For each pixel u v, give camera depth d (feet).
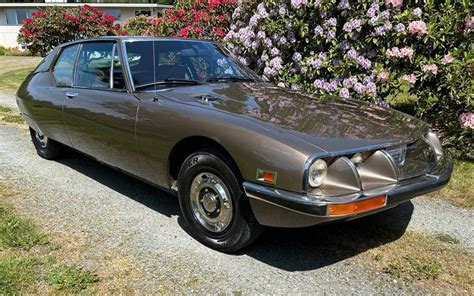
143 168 11.52
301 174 8.17
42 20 46.75
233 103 10.66
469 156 17.29
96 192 13.70
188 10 28.78
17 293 8.45
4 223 11.27
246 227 9.45
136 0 99.55
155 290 8.70
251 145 8.82
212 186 9.91
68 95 13.93
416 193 9.30
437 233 11.20
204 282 8.97
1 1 99.50
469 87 17.07
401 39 18.25
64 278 8.93
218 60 13.98
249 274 9.28
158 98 11.13
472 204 13.00
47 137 16.17
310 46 20.72
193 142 10.27
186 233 11.04
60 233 10.93
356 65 18.94
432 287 8.90
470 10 17.06
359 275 9.29
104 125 12.29
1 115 25.50
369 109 11.35
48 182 14.53
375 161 8.99
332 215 8.13
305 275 9.27
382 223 11.73
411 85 18.98
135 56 12.48
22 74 48.37
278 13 21.11
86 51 13.93
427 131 10.81
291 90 12.98
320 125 9.50
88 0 97.35
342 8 19.19
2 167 16.02
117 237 10.78
